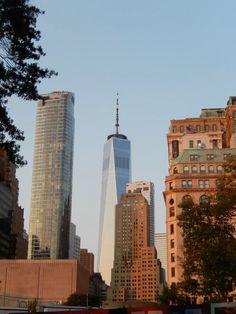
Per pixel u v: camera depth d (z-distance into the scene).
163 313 41.81
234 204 46.12
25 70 26.00
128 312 42.81
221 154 138.75
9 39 25.20
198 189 132.50
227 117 166.25
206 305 41.09
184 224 48.09
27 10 25.47
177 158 142.38
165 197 136.50
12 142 26.50
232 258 42.91
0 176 36.53
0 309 69.56
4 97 25.88
